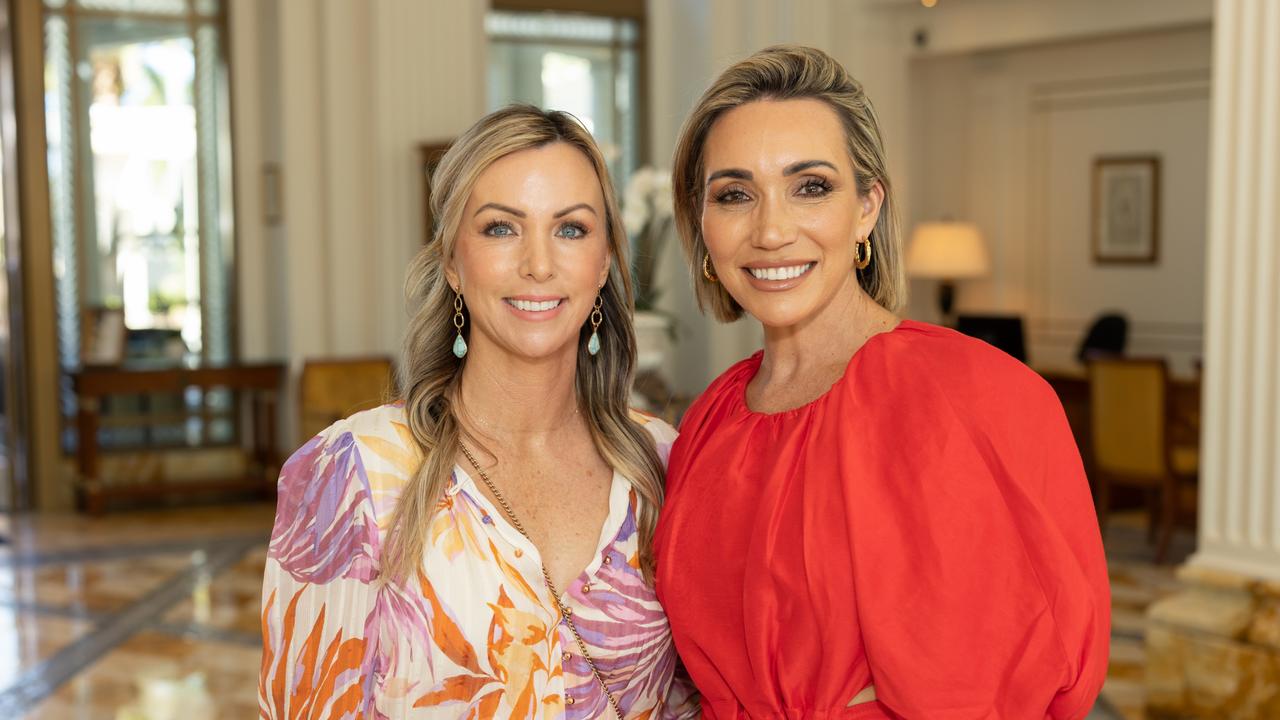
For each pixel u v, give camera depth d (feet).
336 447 5.86
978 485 5.09
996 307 33.40
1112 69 30.91
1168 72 29.91
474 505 5.82
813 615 5.34
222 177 29.96
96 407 27.96
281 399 29.81
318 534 5.78
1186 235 29.99
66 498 29.12
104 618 19.49
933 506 5.10
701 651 5.87
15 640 18.31
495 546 5.78
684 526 5.94
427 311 6.15
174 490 28.53
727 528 5.75
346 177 29.07
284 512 5.90
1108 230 31.32
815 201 5.59
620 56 32.14
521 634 5.73
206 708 15.33
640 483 6.29
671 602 5.94
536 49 31.30
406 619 5.64
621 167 32.35
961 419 5.20
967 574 5.03
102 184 29.17
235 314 30.14
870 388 5.48
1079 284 32.01
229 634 18.57
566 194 5.84
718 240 5.75
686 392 30.91
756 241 5.59
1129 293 31.09
